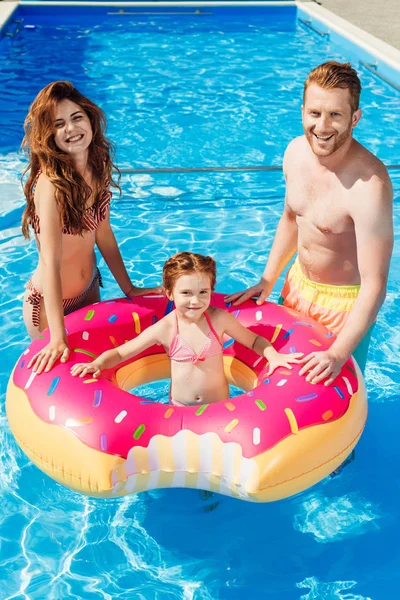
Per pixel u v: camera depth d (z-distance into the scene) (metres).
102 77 8.61
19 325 4.28
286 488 2.63
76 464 2.63
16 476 3.26
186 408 2.75
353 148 2.81
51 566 2.81
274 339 3.12
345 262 3.04
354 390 2.89
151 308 3.39
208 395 3.04
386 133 7.15
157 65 9.09
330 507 3.13
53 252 3.08
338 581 2.77
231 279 4.72
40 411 2.77
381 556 2.88
